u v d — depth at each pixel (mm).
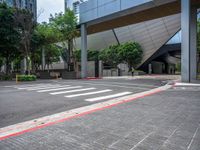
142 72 51531
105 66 52438
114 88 15648
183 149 3906
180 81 20219
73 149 4004
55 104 9156
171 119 6145
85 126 5547
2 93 13250
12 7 32156
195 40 23281
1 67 56281
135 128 5281
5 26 30438
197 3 22469
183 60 19594
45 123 6020
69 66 37625
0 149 4098
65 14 33719
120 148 3998
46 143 4355
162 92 12914
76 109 8000
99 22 29688
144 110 7492
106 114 6941
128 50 48000
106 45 59406
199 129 5133
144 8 24047
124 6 24453
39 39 35000
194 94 11766
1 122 6305
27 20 31578
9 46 31172
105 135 4777
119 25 31484
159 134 4777
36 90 14695
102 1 27109
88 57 54000
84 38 31359
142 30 50531
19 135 4953
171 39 49469
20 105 8984
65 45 38719
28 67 31891
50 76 37375
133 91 13836
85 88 15625
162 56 59781
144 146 4074
